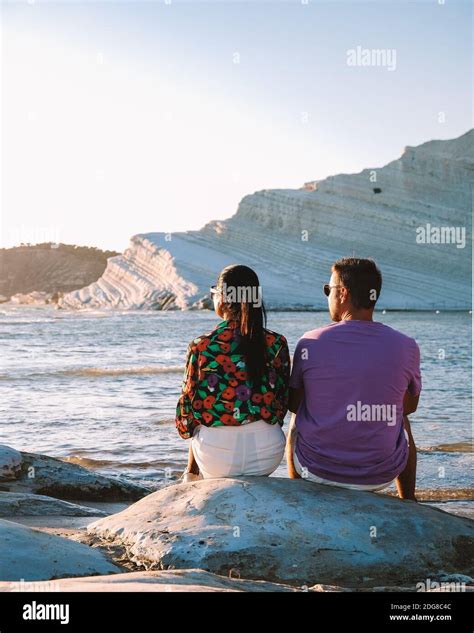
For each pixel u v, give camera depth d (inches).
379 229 4207.7
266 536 122.3
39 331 1588.3
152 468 285.0
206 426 142.3
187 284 3996.1
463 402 468.4
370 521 127.8
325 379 140.3
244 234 4429.1
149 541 124.0
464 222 4109.3
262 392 141.0
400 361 139.3
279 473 272.4
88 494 229.6
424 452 308.5
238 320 140.9
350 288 143.6
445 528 130.8
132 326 1865.2
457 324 2134.6
